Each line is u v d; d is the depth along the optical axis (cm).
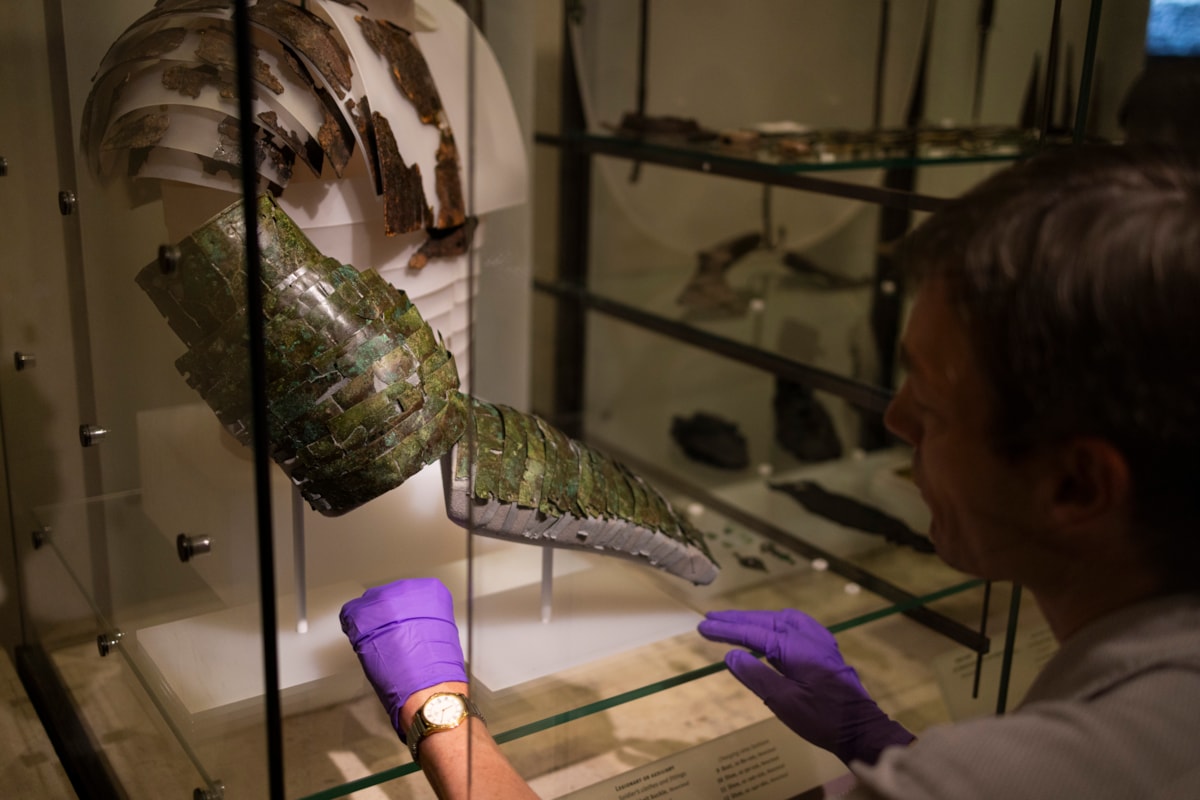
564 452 77
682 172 160
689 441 158
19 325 86
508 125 91
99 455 73
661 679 75
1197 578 44
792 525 115
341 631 72
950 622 88
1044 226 40
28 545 95
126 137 61
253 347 48
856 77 138
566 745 77
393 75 76
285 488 71
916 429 49
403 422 65
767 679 75
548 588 80
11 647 103
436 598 69
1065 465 42
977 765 42
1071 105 75
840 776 70
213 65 63
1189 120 75
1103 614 46
